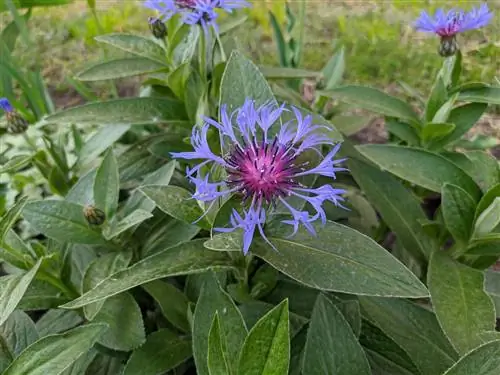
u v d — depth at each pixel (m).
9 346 0.21
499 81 0.27
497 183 0.21
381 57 0.42
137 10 0.51
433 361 0.21
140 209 0.22
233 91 0.21
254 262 0.23
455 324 0.19
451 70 0.26
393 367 0.21
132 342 0.21
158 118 0.26
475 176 0.27
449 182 0.23
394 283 0.17
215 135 0.26
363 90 0.28
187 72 0.25
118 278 0.18
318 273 0.18
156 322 0.25
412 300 0.25
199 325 0.18
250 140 0.18
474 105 0.27
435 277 0.21
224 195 0.18
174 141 0.28
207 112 0.24
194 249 0.19
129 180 0.28
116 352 0.23
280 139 0.18
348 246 0.18
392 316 0.22
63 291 0.23
